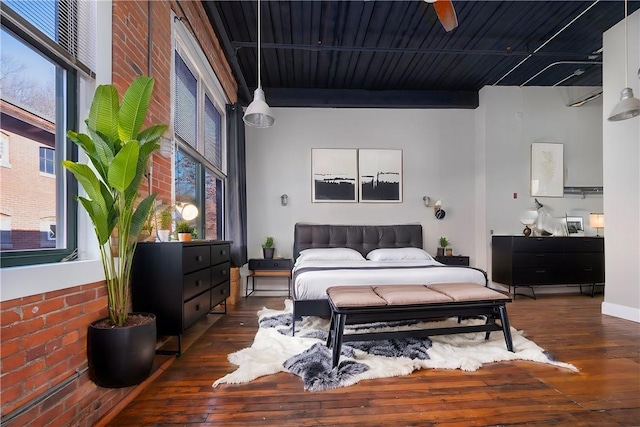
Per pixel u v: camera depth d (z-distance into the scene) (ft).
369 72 15.20
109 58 6.30
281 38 12.41
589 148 17.43
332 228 16.60
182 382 6.62
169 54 8.86
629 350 8.41
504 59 14.16
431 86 16.80
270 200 16.99
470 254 17.39
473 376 6.93
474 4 10.57
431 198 17.39
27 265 4.69
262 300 14.94
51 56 5.22
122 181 5.17
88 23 5.98
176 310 7.19
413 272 10.30
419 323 10.54
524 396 6.10
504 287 16.57
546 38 12.61
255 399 5.98
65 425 4.73
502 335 9.46
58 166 5.44
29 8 4.81
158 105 8.21
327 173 17.16
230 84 14.70
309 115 17.21
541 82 16.70
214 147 14.10
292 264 15.96
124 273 5.76
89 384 5.26
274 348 8.39
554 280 15.55
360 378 6.72
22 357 4.12
